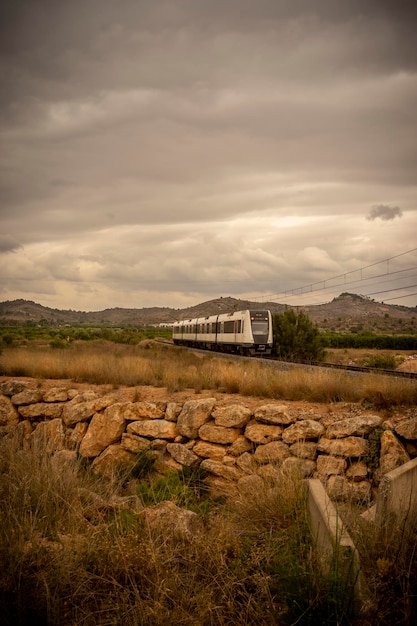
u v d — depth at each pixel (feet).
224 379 38.19
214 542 12.33
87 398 35.47
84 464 30.58
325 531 11.32
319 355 95.04
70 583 10.37
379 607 9.30
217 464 26.84
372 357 81.92
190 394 35.40
